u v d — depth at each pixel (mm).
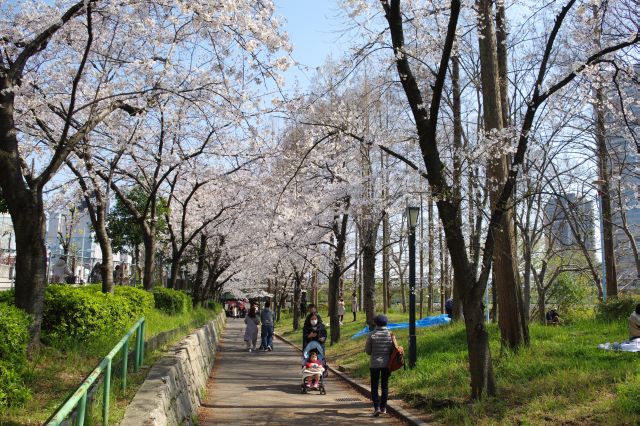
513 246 10992
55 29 8898
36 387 6605
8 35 10211
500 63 12547
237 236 26422
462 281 8555
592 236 26000
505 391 8422
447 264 30328
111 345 9234
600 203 18141
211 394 11641
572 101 19688
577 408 7070
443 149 16391
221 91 12172
